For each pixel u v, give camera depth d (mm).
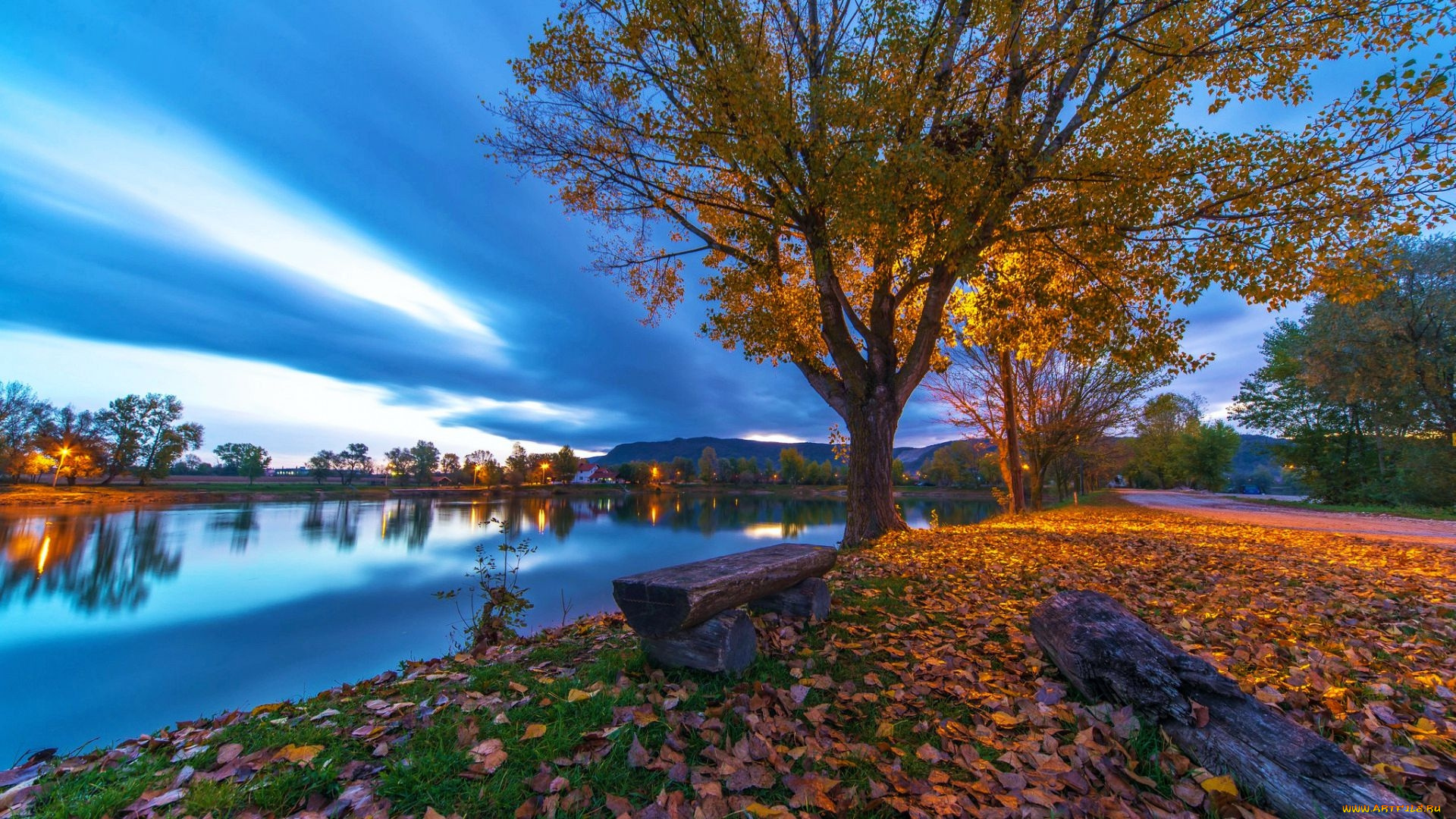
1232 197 8219
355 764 2539
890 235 8664
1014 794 2289
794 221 10727
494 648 4820
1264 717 2402
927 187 8852
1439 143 7055
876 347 11133
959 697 3238
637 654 3760
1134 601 5457
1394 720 2770
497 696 3297
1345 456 31219
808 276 13344
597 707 3016
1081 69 9133
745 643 3596
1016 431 21094
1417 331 22438
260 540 34812
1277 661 3672
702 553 26359
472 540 34500
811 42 10109
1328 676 3398
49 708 8945
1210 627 4508
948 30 9125
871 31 8336
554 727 2820
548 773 2408
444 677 3965
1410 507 23109
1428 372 21750
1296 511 22812
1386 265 8578
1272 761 2205
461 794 2314
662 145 9820
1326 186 7836
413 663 4832
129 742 3141
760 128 8484
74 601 17484
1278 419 34281
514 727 2836
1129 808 2199
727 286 11875
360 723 3045
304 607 16188
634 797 2289
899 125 8953
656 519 50531
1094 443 26797
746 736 2719
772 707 3107
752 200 11258
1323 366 24094
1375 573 6945
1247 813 2076
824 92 8375
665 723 2830
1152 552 8875
